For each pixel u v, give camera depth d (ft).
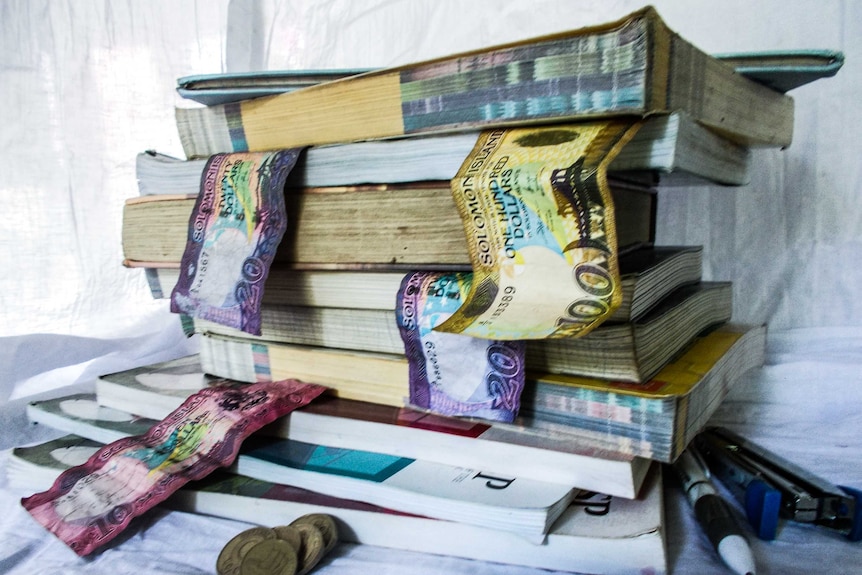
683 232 2.28
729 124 1.42
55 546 1.40
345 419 1.50
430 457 1.43
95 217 2.92
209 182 1.72
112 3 2.85
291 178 1.62
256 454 1.51
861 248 2.04
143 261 1.97
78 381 2.71
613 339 1.28
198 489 1.49
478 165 1.30
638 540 1.18
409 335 1.45
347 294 1.59
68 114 2.87
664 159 1.20
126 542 1.40
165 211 1.87
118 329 2.96
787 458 1.78
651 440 1.22
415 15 2.54
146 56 2.87
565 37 1.18
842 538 1.41
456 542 1.30
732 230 2.21
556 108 1.23
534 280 1.25
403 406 1.56
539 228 1.24
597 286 1.18
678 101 1.20
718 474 1.70
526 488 1.28
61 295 2.92
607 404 1.27
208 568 1.31
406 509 1.31
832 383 2.01
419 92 1.40
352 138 1.52
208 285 1.67
